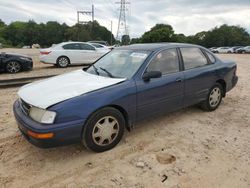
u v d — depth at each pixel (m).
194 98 4.57
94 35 82.06
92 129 3.22
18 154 3.38
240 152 3.46
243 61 19.92
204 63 4.82
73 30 85.69
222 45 82.00
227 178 2.88
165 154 3.40
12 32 101.75
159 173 2.96
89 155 3.36
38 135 2.84
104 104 3.22
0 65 10.21
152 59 3.91
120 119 3.50
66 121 2.96
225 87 5.31
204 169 3.05
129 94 3.49
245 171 3.01
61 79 3.81
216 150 3.51
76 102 3.03
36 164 3.16
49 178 2.88
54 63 12.66
